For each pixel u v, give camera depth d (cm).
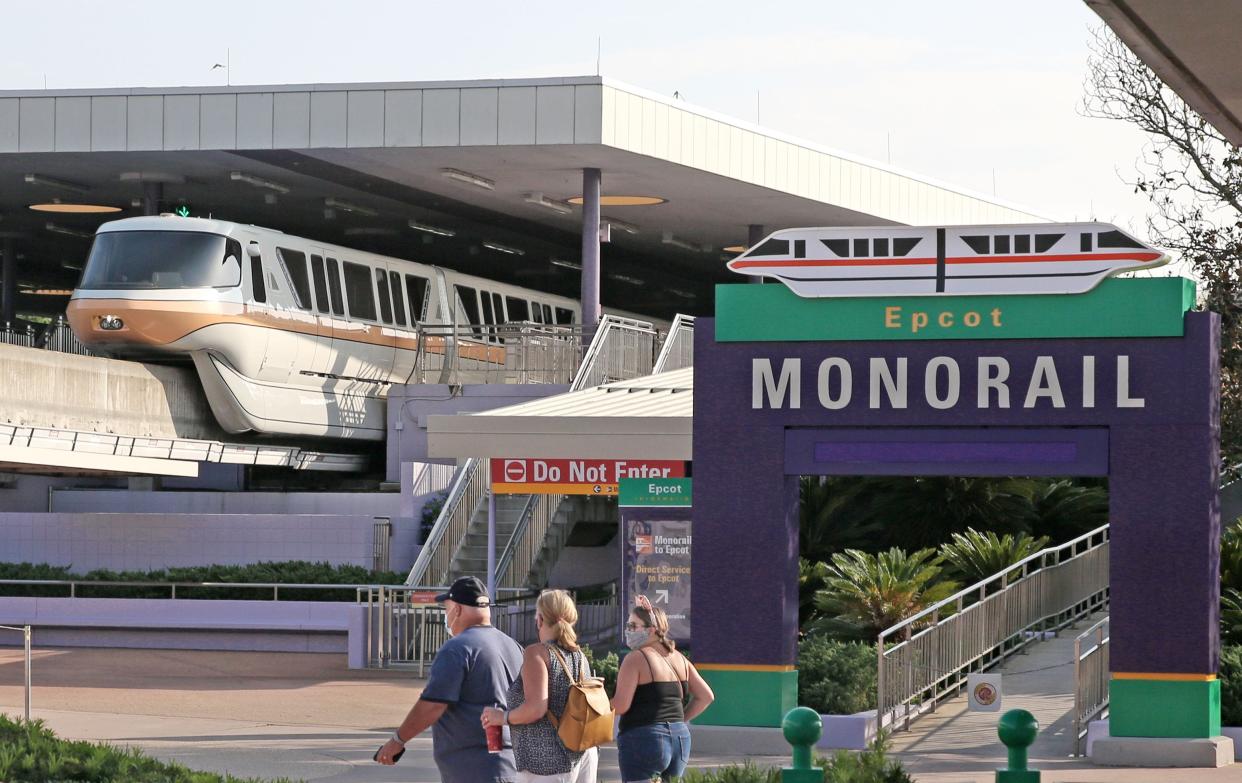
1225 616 1967
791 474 1655
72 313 3231
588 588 2800
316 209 4344
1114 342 1579
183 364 3397
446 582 2861
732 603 1661
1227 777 1452
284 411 3431
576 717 955
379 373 3738
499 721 945
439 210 4325
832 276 1641
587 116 3366
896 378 1628
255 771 1517
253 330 3312
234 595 2775
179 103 3497
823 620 2192
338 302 3609
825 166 4062
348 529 3030
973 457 1609
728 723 1658
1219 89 991
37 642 2767
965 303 1611
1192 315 1564
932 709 1895
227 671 2408
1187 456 1556
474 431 2258
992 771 1498
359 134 3441
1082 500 2853
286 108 3462
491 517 2472
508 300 4381
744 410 1662
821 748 1669
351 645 2452
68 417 2969
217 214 4456
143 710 1984
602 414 2280
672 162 3575
